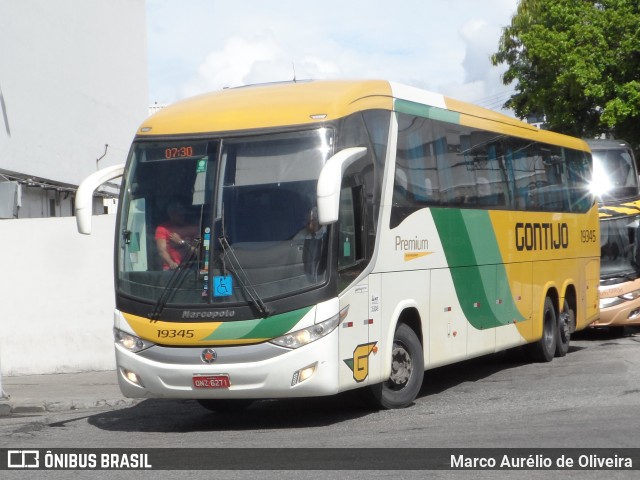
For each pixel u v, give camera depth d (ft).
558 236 59.16
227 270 34.78
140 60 106.63
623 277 75.77
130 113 102.99
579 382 47.32
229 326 34.40
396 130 40.47
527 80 126.72
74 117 87.66
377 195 38.45
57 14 84.58
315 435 34.53
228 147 35.94
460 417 37.58
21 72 76.74
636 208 77.15
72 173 86.89
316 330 34.32
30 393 49.24
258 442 33.40
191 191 35.91
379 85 40.04
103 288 57.52
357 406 41.70
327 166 33.71
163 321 35.17
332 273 34.81
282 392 34.35
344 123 36.35
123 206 36.99
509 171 52.21
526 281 53.78
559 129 125.59
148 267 35.91
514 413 38.14
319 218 33.27
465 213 46.34
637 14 113.70
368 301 37.37
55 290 57.72
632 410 37.86
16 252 57.82
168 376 35.04
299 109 36.14
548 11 118.83
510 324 51.31
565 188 61.21
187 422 40.09
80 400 46.01
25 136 76.89
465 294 46.03
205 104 38.06
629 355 60.03
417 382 41.22
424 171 42.65
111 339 57.52
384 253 38.75
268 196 35.19
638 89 112.47
